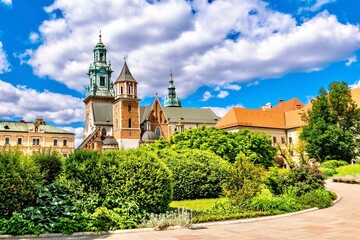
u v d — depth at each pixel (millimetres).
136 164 14477
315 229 12438
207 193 22406
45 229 11383
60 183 13625
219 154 44938
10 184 11859
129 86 101688
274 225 13352
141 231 12164
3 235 10898
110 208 13602
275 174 21734
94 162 14094
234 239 10898
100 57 129125
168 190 15188
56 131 105188
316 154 58156
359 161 49594
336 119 61375
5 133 99750
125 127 99625
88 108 122875
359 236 11078
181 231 12234
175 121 113938
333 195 21297
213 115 121625
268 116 89188
